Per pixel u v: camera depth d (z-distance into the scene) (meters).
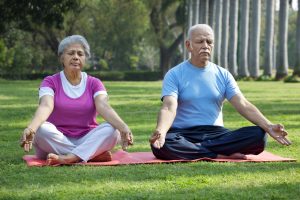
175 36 98.00
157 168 8.88
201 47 10.41
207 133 10.22
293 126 15.78
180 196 6.95
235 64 65.31
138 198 6.86
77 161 9.29
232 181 7.86
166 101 10.19
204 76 10.48
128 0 80.31
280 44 56.78
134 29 81.12
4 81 57.38
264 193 7.11
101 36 82.00
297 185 7.57
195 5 72.25
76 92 9.96
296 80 52.34
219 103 10.48
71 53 9.88
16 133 14.19
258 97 28.97
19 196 6.98
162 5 80.06
